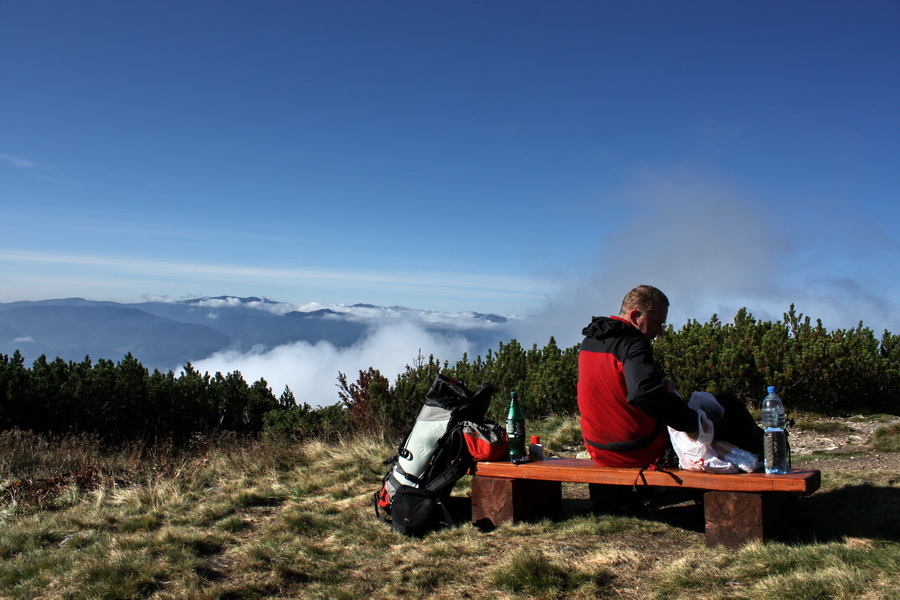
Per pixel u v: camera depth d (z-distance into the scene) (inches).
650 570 137.3
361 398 411.5
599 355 159.3
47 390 399.9
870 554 129.9
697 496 171.3
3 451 287.1
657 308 158.7
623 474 156.1
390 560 157.8
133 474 263.7
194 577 146.2
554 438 324.5
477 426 183.8
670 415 144.3
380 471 265.0
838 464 242.2
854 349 354.3
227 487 242.4
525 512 178.2
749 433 158.6
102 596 136.1
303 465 287.0
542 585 132.7
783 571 126.0
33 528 185.5
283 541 174.4
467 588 136.8
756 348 365.1
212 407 449.7
